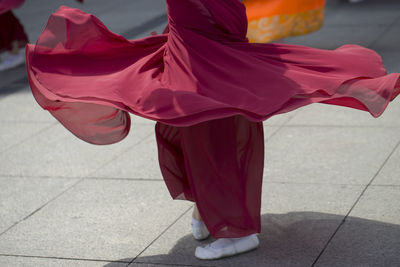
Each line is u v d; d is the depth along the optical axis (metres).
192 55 4.26
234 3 4.31
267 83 4.16
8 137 7.94
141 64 4.48
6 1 10.89
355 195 5.32
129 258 4.68
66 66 4.59
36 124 8.38
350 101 4.42
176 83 4.32
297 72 4.30
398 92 4.53
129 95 4.23
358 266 4.23
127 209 5.54
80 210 5.61
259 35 9.16
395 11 13.10
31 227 5.38
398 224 4.75
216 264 4.45
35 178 6.48
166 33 4.93
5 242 5.14
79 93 4.23
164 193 5.80
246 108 3.98
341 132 6.88
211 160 4.27
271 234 4.79
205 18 4.23
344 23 12.43
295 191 5.52
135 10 15.84
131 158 6.75
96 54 4.71
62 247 4.97
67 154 7.09
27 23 15.88
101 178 6.30
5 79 11.20
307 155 6.32
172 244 4.83
